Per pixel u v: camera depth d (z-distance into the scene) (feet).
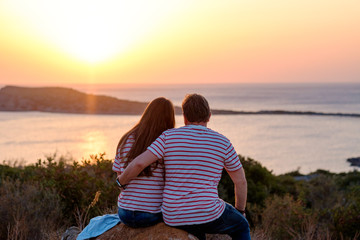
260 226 22.54
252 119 469.57
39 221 16.94
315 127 398.83
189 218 8.99
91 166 21.27
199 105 9.56
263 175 44.34
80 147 191.72
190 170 9.07
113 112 494.18
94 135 256.52
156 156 9.23
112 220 10.85
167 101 10.15
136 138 9.82
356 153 234.38
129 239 9.72
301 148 249.14
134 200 9.68
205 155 9.09
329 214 24.94
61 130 289.12
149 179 9.65
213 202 9.11
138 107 536.42
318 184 43.75
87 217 18.25
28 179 22.41
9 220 17.07
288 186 48.34
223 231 9.48
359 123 451.94
